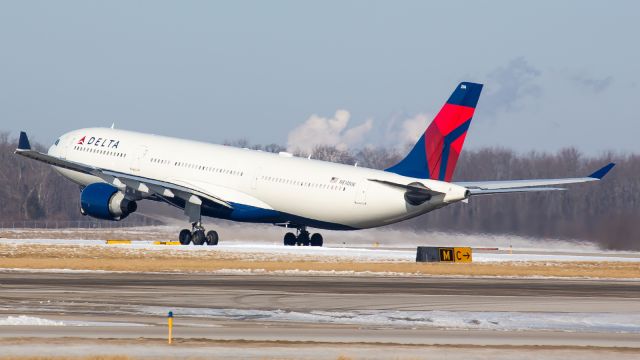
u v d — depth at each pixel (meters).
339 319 118.62
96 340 96.62
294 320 117.06
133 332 103.69
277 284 161.25
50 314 117.81
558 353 93.81
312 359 88.06
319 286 158.62
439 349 95.19
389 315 123.00
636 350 96.69
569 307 133.75
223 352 90.69
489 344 100.25
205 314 120.69
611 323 118.88
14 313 118.12
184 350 91.44
